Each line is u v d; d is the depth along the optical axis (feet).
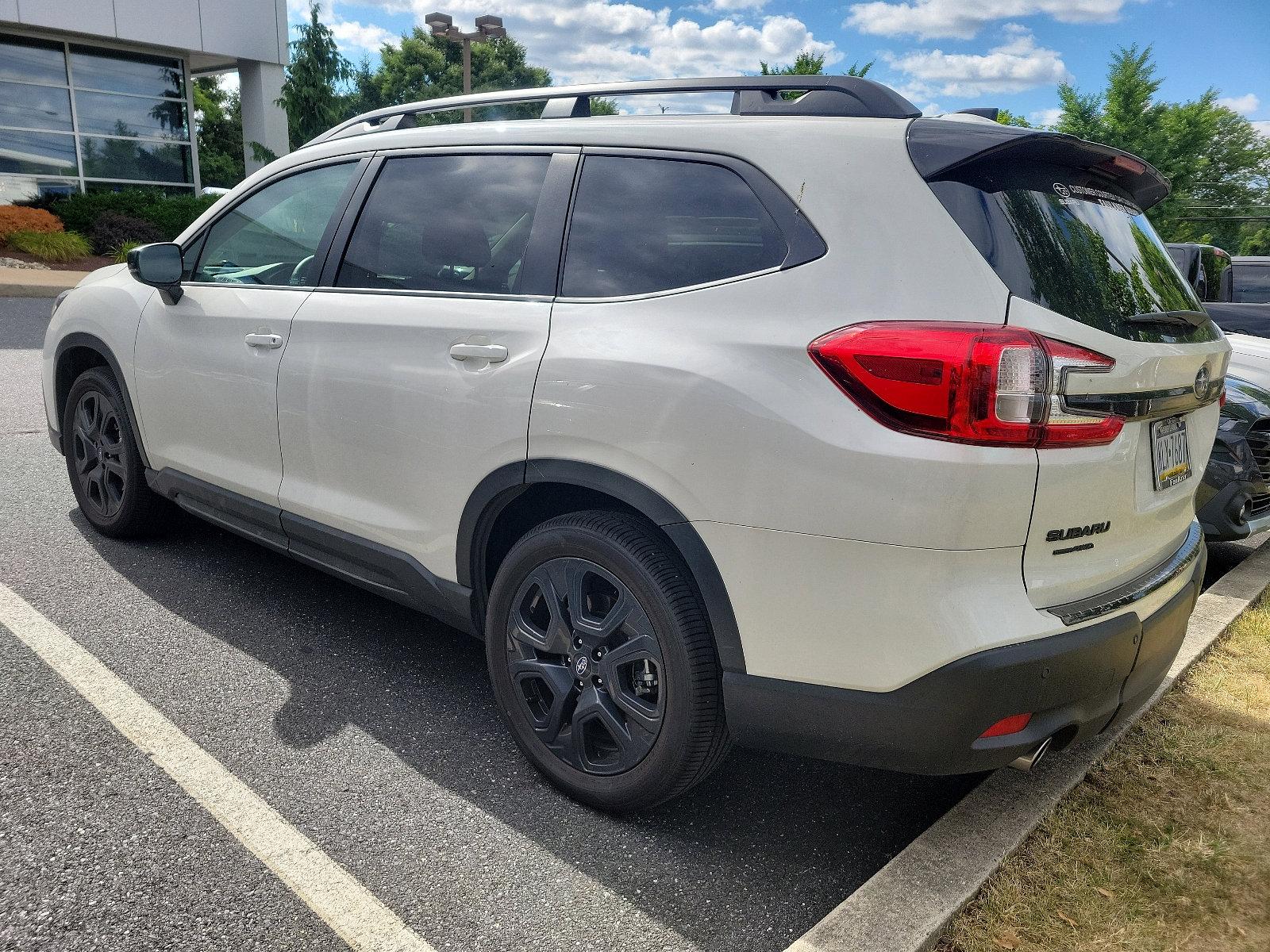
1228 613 12.89
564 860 7.57
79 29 54.75
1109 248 7.37
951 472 6.10
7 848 7.18
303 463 10.39
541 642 8.30
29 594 11.85
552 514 9.00
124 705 9.41
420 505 9.17
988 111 8.61
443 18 71.72
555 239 8.47
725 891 7.34
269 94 65.82
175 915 6.64
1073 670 6.57
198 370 11.51
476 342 8.54
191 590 12.35
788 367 6.68
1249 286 27.35
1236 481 14.28
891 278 6.53
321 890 7.00
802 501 6.55
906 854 7.46
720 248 7.43
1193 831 8.09
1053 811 8.25
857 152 7.00
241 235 11.64
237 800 8.01
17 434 19.45
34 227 52.34
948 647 6.27
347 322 9.76
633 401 7.31
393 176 10.10
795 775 9.17
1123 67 148.77
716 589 7.06
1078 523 6.64
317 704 9.77
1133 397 6.80
